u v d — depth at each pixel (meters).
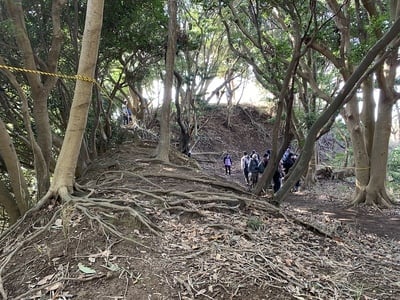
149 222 4.78
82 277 3.73
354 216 10.75
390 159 20.55
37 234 4.61
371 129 12.90
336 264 4.80
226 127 30.83
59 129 12.20
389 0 11.89
